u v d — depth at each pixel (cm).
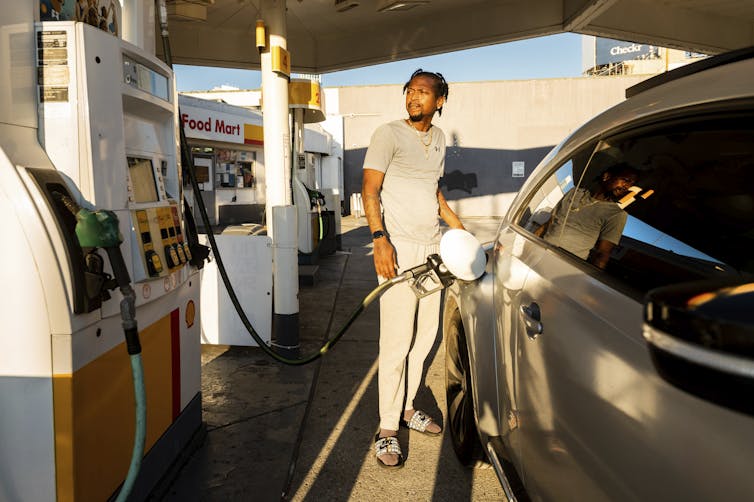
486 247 260
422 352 296
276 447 285
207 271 435
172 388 247
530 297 173
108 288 173
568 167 192
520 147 2512
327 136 2312
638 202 142
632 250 134
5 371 160
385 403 280
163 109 235
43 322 158
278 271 412
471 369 242
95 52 180
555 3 649
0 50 156
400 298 269
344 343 469
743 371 47
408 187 269
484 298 225
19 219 154
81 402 167
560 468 144
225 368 400
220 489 246
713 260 111
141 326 211
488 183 2538
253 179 1805
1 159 153
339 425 314
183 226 255
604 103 2466
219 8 661
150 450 224
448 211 299
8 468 163
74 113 174
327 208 1027
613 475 115
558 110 2484
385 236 263
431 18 721
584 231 162
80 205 175
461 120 2528
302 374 389
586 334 132
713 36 733
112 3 228
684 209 125
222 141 1612
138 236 203
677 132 133
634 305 120
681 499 92
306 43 805
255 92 2306
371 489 251
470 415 258
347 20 729
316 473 263
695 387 52
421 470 268
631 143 154
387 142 263
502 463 196
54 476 164
